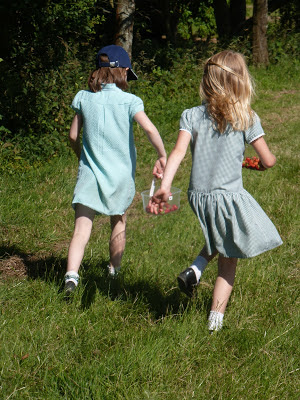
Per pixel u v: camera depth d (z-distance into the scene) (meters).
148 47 15.80
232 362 3.17
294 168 7.77
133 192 3.88
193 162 3.38
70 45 10.44
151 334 3.34
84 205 3.75
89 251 4.88
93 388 2.80
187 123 3.35
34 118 8.74
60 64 9.60
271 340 3.31
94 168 3.77
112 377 2.93
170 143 9.80
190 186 3.42
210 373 3.02
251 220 3.28
